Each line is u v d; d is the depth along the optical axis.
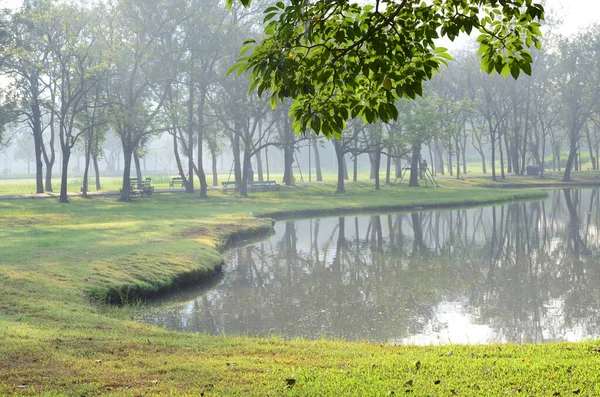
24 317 12.20
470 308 16.34
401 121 59.44
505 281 19.91
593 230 32.56
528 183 72.69
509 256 24.86
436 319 15.27
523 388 7.25
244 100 53.81
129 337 10.94
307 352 9.94
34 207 42.31
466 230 33.47
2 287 14.71
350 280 20.27
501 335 13.74
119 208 42.12
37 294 14.48
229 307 16.55
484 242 28.95
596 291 18.30
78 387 7.55
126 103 50.62
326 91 7.27
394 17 6.93
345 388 7.33
